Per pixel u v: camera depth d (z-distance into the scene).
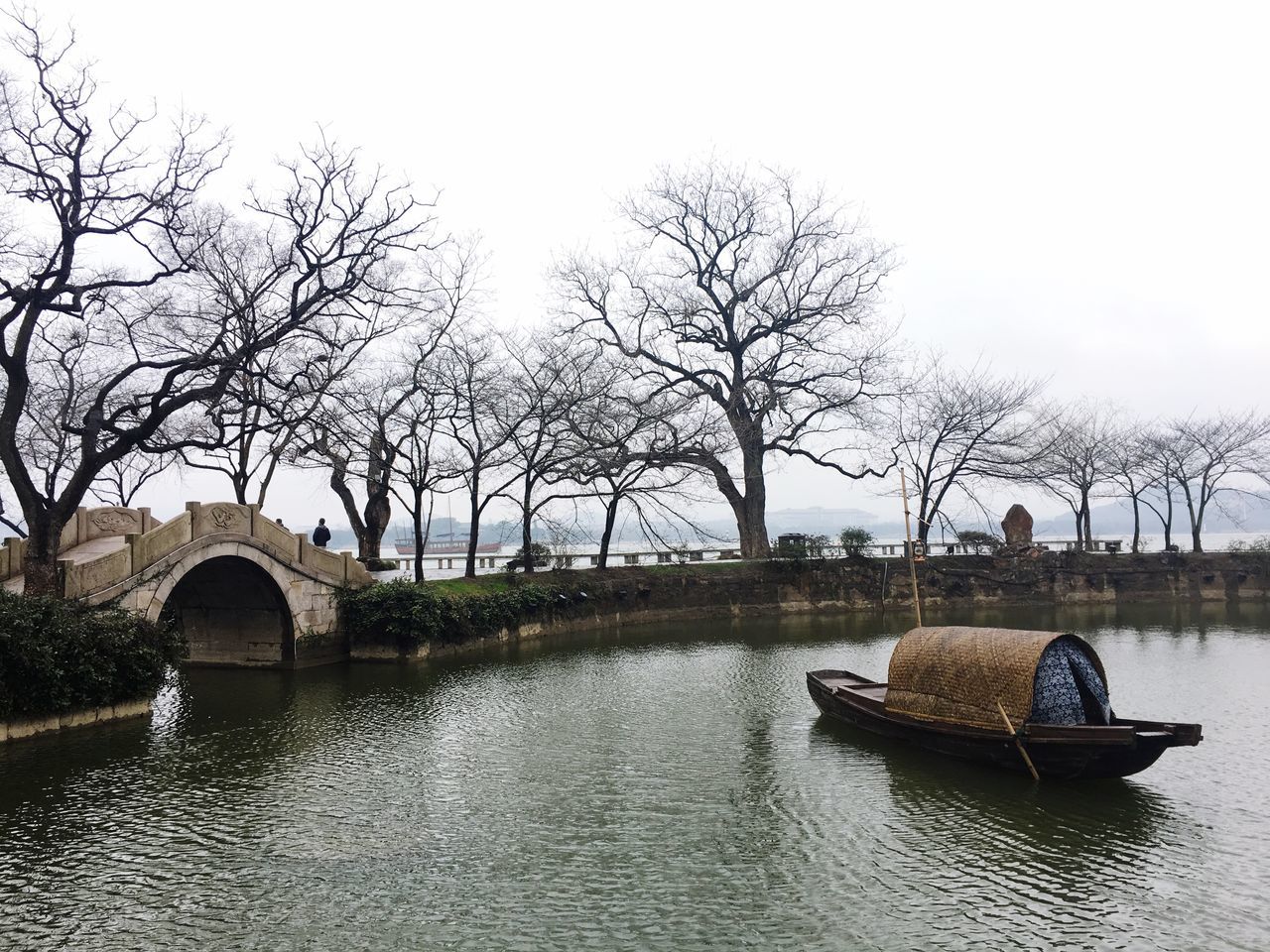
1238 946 10.80
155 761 18.53
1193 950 10.73
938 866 13.27
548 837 14.51
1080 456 61.06
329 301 27.16
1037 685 17.14
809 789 16.84
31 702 19.27
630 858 13.65
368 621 30.89
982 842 14.16
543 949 10.87
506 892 12.43
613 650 35.25
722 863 13.45
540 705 24.34
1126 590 53.97
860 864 13.36
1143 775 17.56
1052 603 52.31
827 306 48.16
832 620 45.62
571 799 16.36
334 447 35.62
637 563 48.72
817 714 23.19
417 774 17.84
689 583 46.97
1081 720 17.19
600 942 11.04
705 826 14.98
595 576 44.66
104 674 20.70
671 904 12.05
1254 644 35.34
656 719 22.66
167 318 32.34
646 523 46.38
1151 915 11.62
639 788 17.00
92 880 12.70
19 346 21.98
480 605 35.09
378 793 16.66
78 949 10.79
